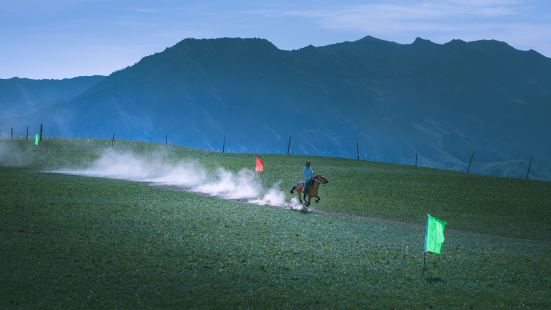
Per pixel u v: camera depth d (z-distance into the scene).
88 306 17.30
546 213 45.19
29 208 34.19
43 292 18.39
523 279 22.95
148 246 25.41
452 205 47.03
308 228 32.34
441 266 24.50
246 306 17.92
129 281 19.97
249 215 36.00
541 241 33.62
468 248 29.20
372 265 24.05
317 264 23.70
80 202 38.03
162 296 18.50
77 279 19.91
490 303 19.34
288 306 18.09
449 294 20.28
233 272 21.86
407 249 27.80
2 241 24.84
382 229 33.75
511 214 43.94
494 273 23.70
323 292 19.86
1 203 35.53
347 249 26.98
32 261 21.89
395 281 21.72
